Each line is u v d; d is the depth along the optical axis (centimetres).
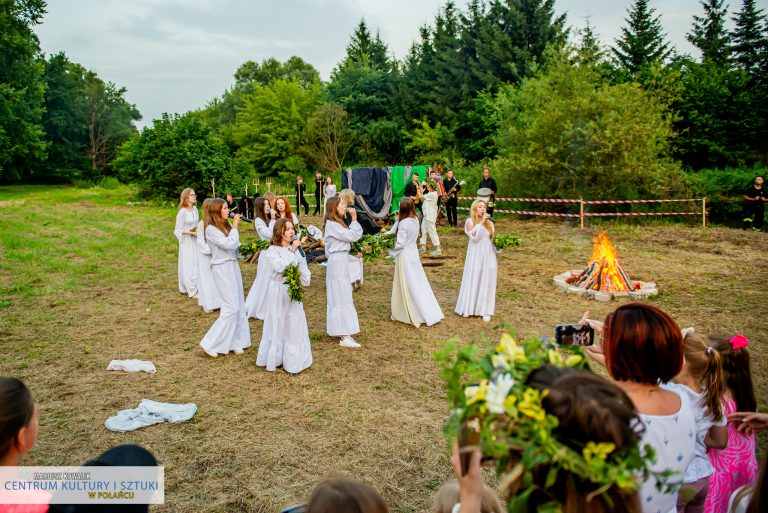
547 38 3384
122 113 5612
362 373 671
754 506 189
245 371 674
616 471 144
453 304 977
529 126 2156
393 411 571
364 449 498
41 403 578
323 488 208
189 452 488
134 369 666
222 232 705
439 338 800
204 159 2647
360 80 4097
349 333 764
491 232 870
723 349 321
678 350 228
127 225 1920
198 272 916
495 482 458
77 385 625
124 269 1236
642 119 2016
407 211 848
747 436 323
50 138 4978
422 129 3728
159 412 548
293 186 3666
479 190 1775
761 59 3638
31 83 3950
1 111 3628
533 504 162
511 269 1241
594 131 1991
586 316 345
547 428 152
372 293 1062
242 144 4200
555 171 2106
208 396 603
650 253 1404
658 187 1988
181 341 779
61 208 2477
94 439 505
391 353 740
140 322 862
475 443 178
